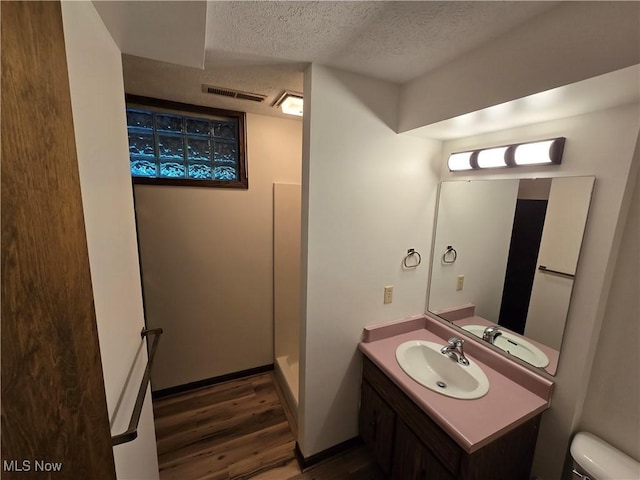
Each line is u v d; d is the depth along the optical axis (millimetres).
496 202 1448
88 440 510
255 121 2148
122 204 924
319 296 1491
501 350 1423
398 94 1507
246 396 2246
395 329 1744
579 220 1104
